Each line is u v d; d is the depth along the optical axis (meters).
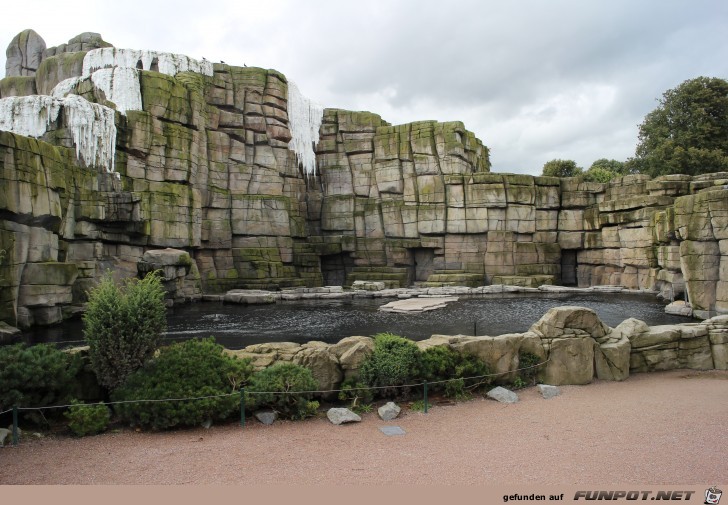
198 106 35.56
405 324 22.89
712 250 22.83
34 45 42.38
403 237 43.66
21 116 27.05
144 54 36.41
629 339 12.89
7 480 6.76
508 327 21.95
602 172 58.78
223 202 37.75
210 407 9.00
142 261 27.38
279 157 42.12
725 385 11.65
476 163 47.66
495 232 41.50
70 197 24.58
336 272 45.34
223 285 36.59
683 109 48.41
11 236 17.25
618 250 38.66
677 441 8.09
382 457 7.59
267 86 41.41
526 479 6.73
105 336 9.49
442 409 10.17
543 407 10.19
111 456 7.65
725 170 43.66
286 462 7.40
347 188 46.19
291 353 10.77
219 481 6.73
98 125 28.28
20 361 8.95
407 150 44.41
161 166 32.34
